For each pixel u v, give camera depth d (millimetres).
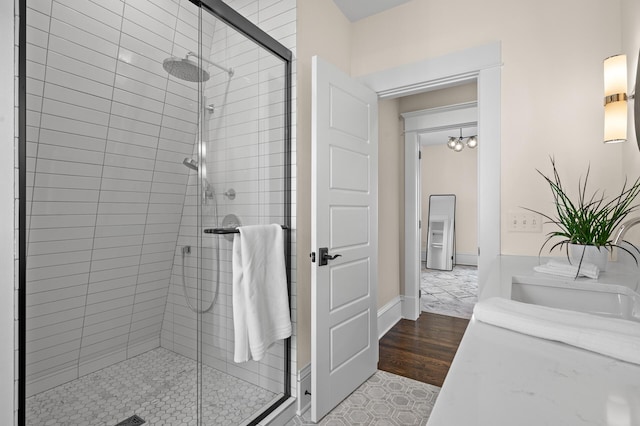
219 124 1717
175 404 1744
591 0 1677
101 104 1597
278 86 1872
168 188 1845
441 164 6891
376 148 2307
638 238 1310
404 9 2262
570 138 1717
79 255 1641
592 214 1337
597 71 1660
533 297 1235
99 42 1534
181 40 1737
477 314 791
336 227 1871
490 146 1915
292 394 1867
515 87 1857
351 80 2023
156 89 1761
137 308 1899
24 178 1072
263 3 1985
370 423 1726
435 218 6684
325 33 2146
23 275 1072
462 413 418
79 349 1650
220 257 1698
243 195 1786
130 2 1614
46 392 1497
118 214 1784
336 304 1868
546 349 620
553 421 397
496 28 1930
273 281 1709
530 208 1809
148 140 1806
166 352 1958
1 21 1038
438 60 2100
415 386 2098
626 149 1520
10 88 1045
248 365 1752
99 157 1648
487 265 1909
